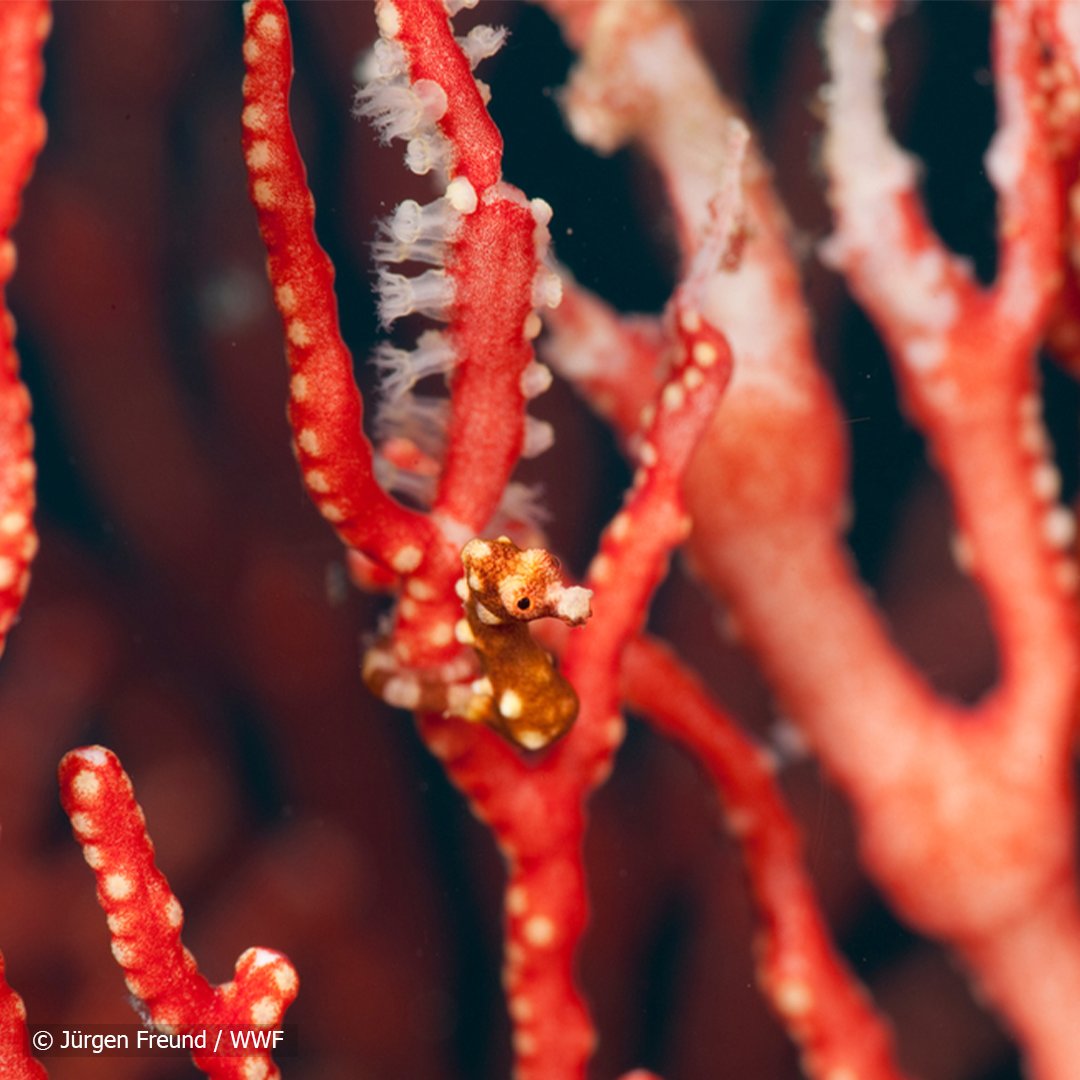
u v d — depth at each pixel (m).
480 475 0.10
